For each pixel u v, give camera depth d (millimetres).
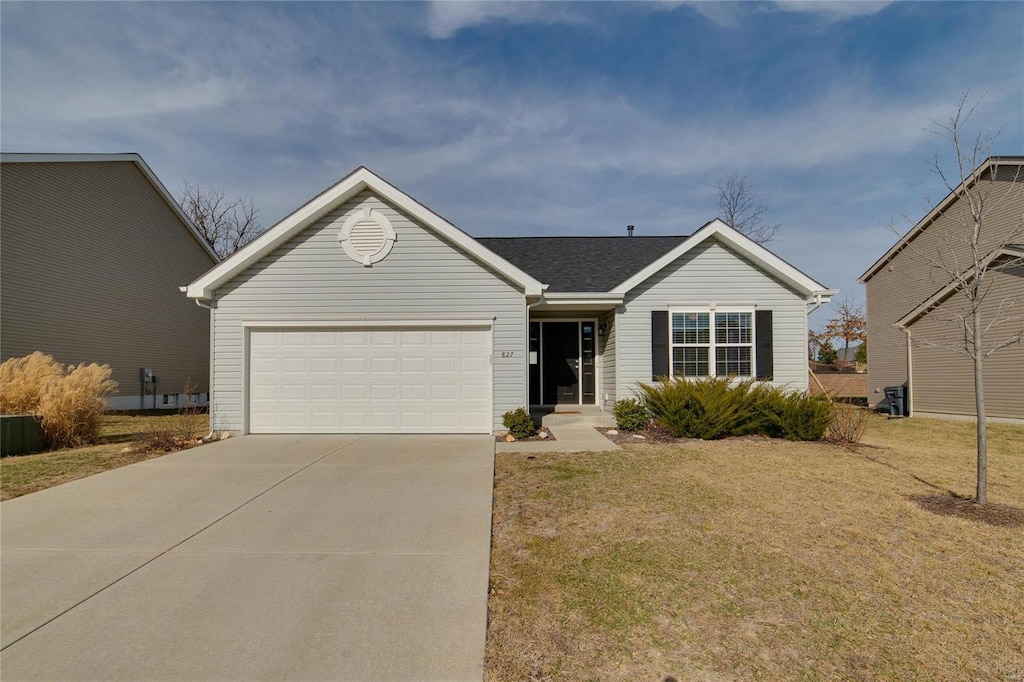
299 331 10992
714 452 9016
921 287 18719
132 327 19312
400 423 10875
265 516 5715
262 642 3381
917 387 17062
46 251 15820
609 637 3418
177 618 3672
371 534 5191
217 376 10938
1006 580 4129
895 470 7699
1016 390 13891
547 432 10906
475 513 5770
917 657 3201
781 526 5270
